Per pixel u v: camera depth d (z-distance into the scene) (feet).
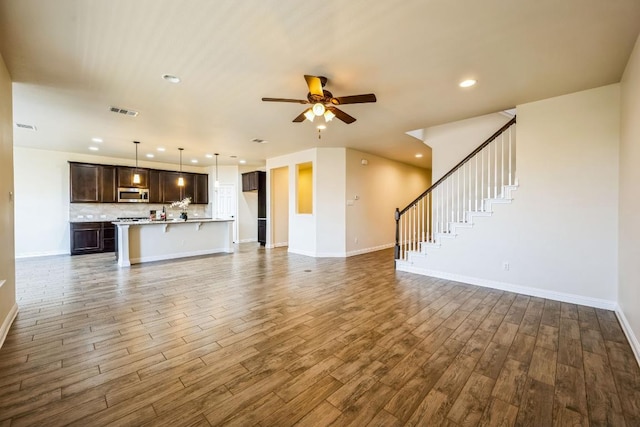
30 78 9.90
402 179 28.14
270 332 8.84
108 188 24.82
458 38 7.72
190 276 15.85
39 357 7.30
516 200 12.76
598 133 10.86
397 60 8.85
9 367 6.83
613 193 10.61
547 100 11.89
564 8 6.53
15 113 13.57
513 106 12.77
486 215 13.70
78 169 23.39
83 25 7.12
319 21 7.00
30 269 17.51
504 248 13.19
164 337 8.46
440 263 15.51
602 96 10.77
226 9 6.59
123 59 8.77
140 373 6.64
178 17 6.86
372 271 17.12
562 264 11.70
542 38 7.71
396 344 8.08
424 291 13.08
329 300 11.84
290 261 20.26
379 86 10.69
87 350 7.67
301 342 8.20
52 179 22.89
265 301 11.70
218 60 8.85
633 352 7.61
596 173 10.93
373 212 24.63
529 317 10.03
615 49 8.22
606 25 7.13
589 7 6.49
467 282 14.44
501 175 14.32
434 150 17.29
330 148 21.71
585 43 7.93
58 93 11.19
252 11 6.66
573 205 11.42
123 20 6.95
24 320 9.64
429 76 9.91
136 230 19.61
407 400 5.76
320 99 9.57
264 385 6.23
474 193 15.67
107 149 22.02
